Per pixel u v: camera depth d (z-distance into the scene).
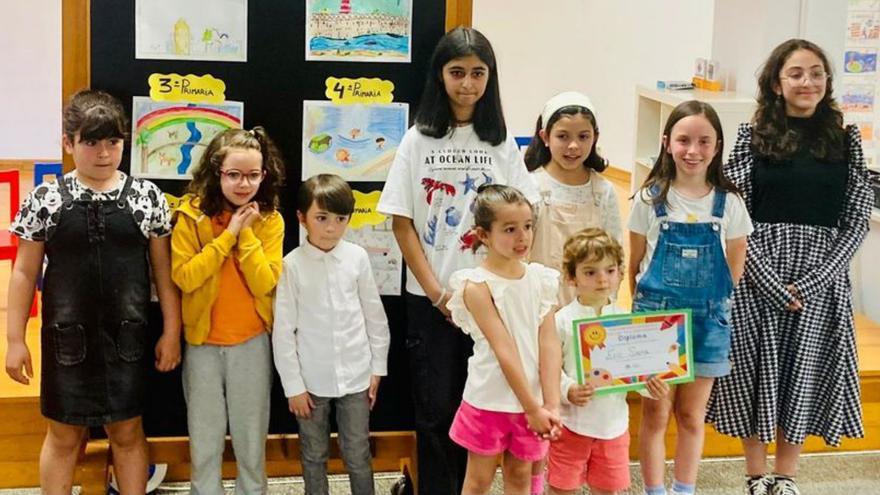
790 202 3.18
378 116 3.07
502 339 2.68
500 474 3.57
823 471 3.66
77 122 2.68
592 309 2.89
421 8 3.04
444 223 2.88
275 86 3.02
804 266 3.19
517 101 8.59
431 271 2.88
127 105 2.99
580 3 8.42
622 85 7.80
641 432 3.18
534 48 8.52
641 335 2.86
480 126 2.89
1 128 7.21
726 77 5.73
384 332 2.98
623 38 7.75
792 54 3.14
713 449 3.74
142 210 2.77
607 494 2.92
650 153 6.29
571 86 8.62
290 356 2.88
